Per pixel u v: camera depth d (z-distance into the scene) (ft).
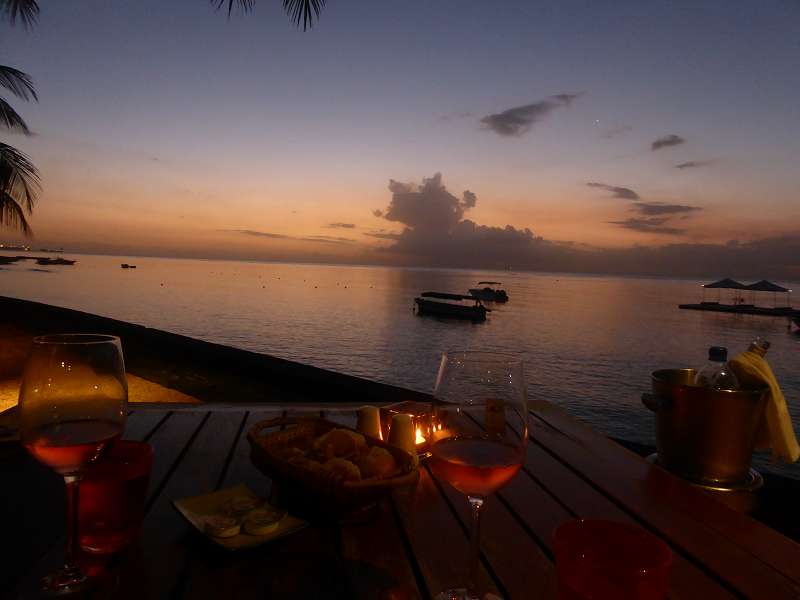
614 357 149.59
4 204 42.78
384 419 5.36
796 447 6.47
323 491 3.31
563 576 2.23
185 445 5.29
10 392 19.92
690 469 6.46
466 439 2.77
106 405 2.87
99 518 2.95
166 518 3.66
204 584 2.87
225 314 213.66
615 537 2.59
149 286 370.53
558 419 6.74
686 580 3.14
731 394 6.09
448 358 3.02
